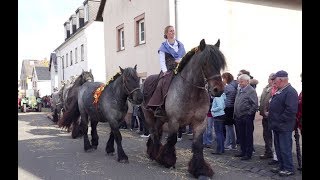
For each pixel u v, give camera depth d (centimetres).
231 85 838
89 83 924
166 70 662
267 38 1434
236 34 1366
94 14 2603
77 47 2806
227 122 841
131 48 1695
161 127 736
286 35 1482
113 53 1950
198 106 590
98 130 1402
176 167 694
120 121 765
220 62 536
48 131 1406
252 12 1395
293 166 612
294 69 1511
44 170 705
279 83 612
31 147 995
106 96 761
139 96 697
